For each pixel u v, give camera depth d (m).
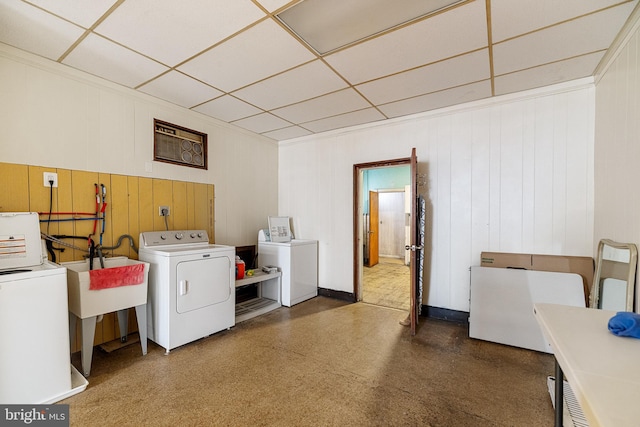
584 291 2.43
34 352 1.70
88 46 2.05
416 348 2.53
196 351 2.47
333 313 3.46
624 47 1.89
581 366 0.91
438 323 3.14
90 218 2.50
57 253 2.30
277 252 3.80
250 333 2.86
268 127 3.96
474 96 2.93
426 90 2.79
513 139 2.88
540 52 2.12
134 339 2.65
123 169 2.72
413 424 1.60
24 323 1.66
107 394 1.86
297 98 2.98
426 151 3.36
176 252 2.51
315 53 2.14
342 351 2.47
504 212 2.92
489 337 2.66
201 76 2.51
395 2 1.61
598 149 2.40
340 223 4.04
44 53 2.14
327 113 3.42
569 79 2.55
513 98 2.84
